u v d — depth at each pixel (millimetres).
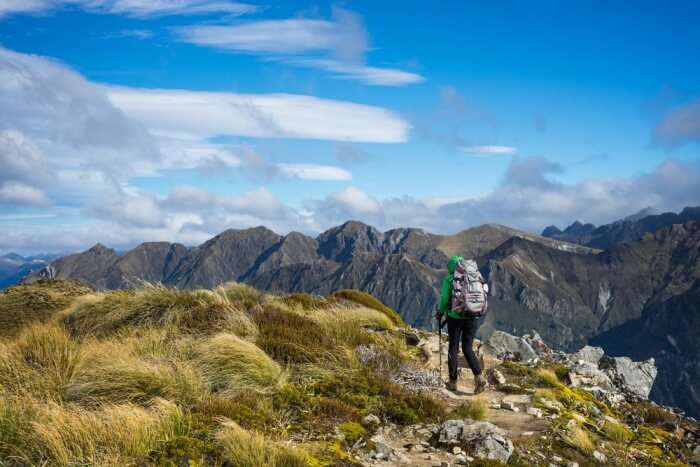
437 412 6684
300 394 6277
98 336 9242
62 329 8945
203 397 5918
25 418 5012
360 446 5422
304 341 8141
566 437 6258
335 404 6199
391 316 13406
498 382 8508
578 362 10820
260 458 4586
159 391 5895
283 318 8906
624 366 11602
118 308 9992
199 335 8180
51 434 4641
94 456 4508
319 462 4891
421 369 8141
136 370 6062
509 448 5586
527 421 6762
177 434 4988
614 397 9055
